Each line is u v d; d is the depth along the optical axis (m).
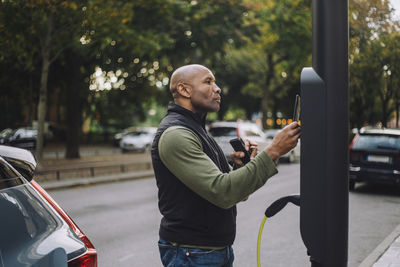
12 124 31.59
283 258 5.18
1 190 1.63
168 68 24.86
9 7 12.09
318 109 1.34
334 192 1.34
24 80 19.42
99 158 23.03
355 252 5.04
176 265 1.90
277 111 40.41
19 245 1.54
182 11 16.94
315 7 1.38
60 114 41.25
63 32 14.29
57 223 1.79
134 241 6.17
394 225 5.28
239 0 17.39
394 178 8.59
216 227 1.89
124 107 34.16
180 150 1.78
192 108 2.03
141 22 16.83
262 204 8.85
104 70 20.80
